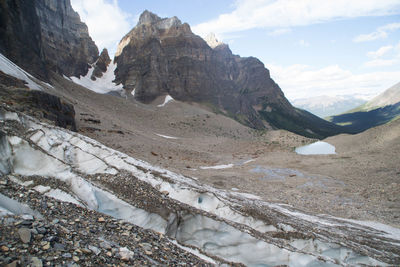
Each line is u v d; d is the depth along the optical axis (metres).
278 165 47.56
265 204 20.84
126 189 12.95
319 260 11.91
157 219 11.84
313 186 33.16
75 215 8.45
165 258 8.08
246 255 11.84
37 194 9.12
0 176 10.42
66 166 12.28
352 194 30.30
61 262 5.70
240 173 38.84
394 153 43.84
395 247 16.02
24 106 24.06
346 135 73.94
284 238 13.45
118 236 8.10
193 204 14.03
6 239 5.68
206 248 11.92
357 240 15.88
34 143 12.52
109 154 15.80
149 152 41.62
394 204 26.45
